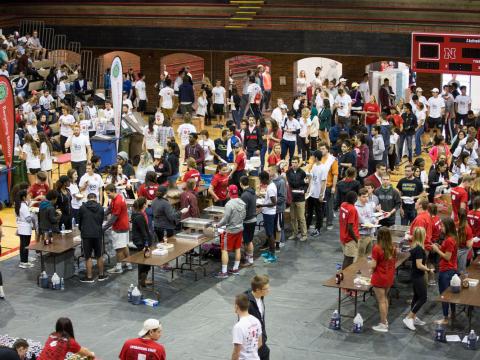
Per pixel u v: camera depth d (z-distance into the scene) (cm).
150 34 3516
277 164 1953
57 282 1642
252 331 1092
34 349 1312
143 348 1100
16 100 2769
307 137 2552
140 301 1572
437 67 2792
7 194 2205
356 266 1533
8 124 2134
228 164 2178
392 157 2530
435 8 3184
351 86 3247
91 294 1620
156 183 1872
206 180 2077
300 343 1400
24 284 1675
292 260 1800
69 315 1522
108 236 1814
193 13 3459
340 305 1527
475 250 1664
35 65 3316
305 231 1920
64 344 1138
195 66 3769
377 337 1420
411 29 3219
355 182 1839
